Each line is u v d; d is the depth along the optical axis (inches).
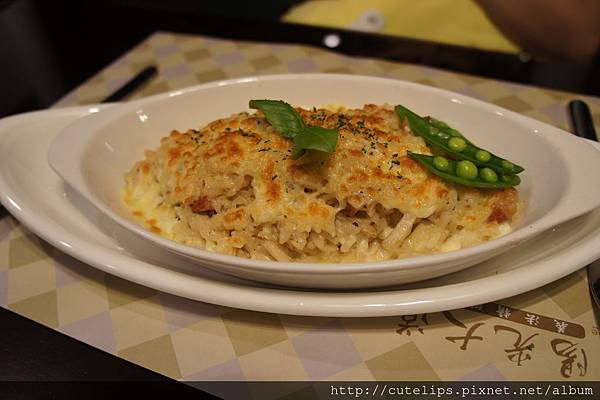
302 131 11.5
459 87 17.1
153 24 22.0
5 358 10.9
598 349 10.5
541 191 12.1
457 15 25.0
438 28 25.3
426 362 10.5
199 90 14.4
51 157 12.2
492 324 11.0
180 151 12.8
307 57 18.9
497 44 25.4
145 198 13.0
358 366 10.5
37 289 11.9
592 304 11.2
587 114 15.2
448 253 10.4
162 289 10.9
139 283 11.0
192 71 18.6
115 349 10.9
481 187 12.0
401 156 11.9
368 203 11.6
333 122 12.6
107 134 13.3
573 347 10.6
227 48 19.6
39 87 19.5
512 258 11.5
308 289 11.2
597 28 24.2
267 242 11.7
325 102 14.6
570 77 17.2
